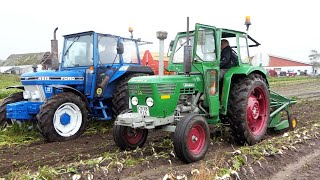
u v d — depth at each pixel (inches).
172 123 215.5
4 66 2468.0
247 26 263.7
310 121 341.4
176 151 197.9
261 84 255.4
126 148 228.1
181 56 242.2
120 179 170.2
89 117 319.9
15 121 290.2
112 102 316.8
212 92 227.3
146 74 340.2
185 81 219.5
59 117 268.5
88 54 307.7
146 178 169.0
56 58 316.5
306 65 2618.1
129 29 339.9
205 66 226.7
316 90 802.8
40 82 282.5
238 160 191.0
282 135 266.4
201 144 209.6
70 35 319.6
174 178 165.9
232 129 245.0
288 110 299.9
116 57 321.4
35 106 280.1
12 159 215.6
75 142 263.0
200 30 221.5
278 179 181.6
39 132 283.3
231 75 236.7
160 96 207.0
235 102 238.8
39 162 207.0
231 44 255.8
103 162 189.0
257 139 249.8
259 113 262.2
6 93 659.4
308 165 203.3
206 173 167.3
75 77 297.9
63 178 164.2
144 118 206.1
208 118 234.5
